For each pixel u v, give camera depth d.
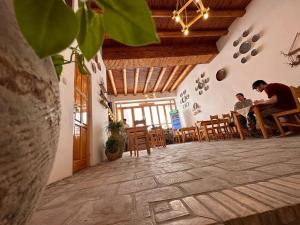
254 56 5.27
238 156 1.98
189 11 5.30
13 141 0.28
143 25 0.25
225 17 5.92
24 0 0.22
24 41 0.35
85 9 0.30
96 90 4.62
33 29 0.21
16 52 0.31
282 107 3.42
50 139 0.42
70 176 2.27
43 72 0.40
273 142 2.78
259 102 3.78
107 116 6.17
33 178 0.35
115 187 1.36
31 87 0.34
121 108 12.26
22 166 0.31
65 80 2.45
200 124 6.88
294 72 4.09
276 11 4.46
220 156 2.20
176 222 0.65
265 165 1.34
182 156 2.84
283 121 3.62
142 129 4.44
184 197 0.91
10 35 0.32
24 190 0.33
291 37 4.11
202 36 6.62
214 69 7.55
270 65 4.72
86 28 0.30
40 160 0.37
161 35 6.10
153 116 12.46
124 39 0.26
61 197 1.25
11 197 0.29
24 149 0.31
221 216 0.64
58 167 2.03
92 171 2.59
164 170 1.81
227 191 0.90
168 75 10.09
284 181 0.91
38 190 0.40
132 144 4.90
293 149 1.86
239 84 6.06
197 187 1.05
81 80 3.49
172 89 12.31
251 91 5.50
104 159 4.88
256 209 0.65
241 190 0.88
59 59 0.55
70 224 0.76
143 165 2.47
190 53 7.02
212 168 1.55
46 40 0.21
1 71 0.27
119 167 2.64
